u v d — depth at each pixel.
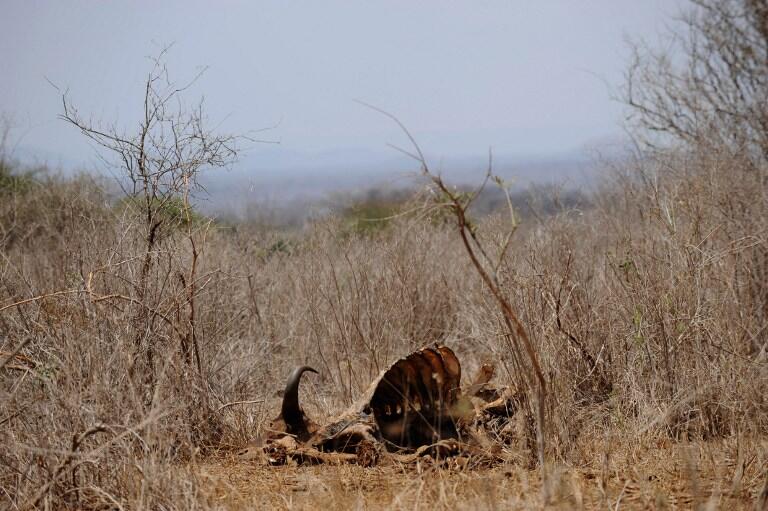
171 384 16.25
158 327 16.81
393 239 25.14
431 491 13.33
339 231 26.06
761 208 20.38
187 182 17.75
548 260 19.27
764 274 19.17
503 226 22.27
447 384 16.42
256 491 13.95
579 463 14.75
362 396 16.23
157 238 18.05
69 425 13.59
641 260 18.97
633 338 17.84
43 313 16.48
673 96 27.80
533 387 14.68
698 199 19.88
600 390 17.94
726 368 16.72
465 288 25.00
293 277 25.44
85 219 19.77
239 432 17.00
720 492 12.80
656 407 16.55
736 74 28.06
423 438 16.20
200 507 12.75
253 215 28.33
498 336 16.91
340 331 21.73
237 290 22.95
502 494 13.12
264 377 20.72
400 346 22.72
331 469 14.96
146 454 13.18
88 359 14.56
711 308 17.80
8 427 13.66
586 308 18.55
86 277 17.02
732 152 23.70
